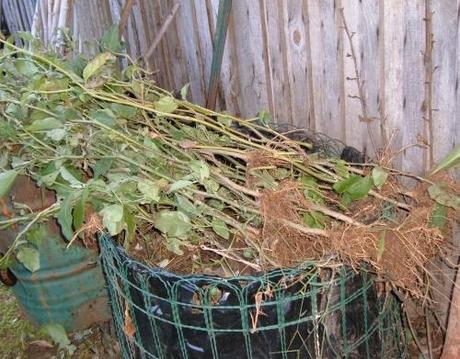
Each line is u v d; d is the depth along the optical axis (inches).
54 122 58.6
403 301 63.5
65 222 53.4
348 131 71.2
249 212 59.4
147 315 54.9
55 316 86.6
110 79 64.1
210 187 58.3
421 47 58.2
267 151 61.2
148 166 60.1
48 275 81.8
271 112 84.4
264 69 82.9
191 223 58.3
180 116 62.0
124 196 56.9
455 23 54.3
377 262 51.4
